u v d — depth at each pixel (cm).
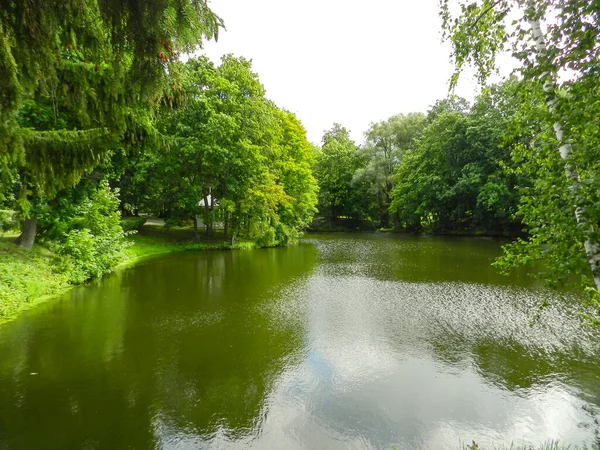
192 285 1104
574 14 264
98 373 527
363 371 538
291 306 876
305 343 643
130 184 2169
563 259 351
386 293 1003
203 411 436
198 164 2033
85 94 374
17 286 843
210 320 767
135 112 439
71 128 815
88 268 1177
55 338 657
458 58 482
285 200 2361
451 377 518
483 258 1658
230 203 2055
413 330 706
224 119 1931
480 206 2844
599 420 414
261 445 377
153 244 1970
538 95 374
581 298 910
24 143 366
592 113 296
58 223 1122
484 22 448
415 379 512
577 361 563
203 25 325
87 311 821
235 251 2017
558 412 430
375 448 372
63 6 290
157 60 329
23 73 292
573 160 325
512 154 424
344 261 1617
